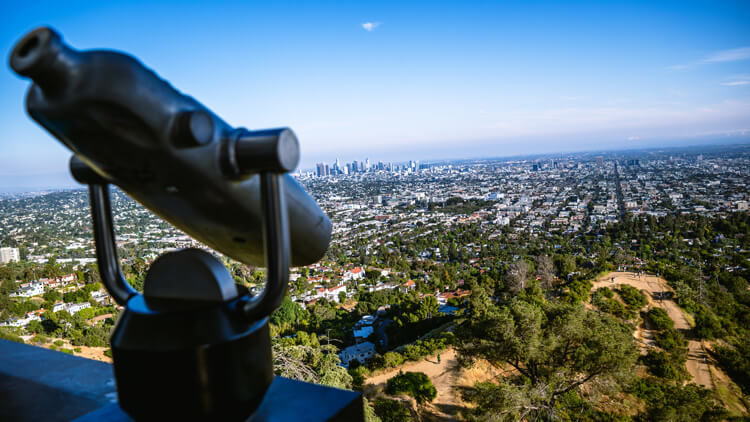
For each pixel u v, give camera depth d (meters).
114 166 0.59
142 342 0.60
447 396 14.19
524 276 31.39
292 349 9.57
